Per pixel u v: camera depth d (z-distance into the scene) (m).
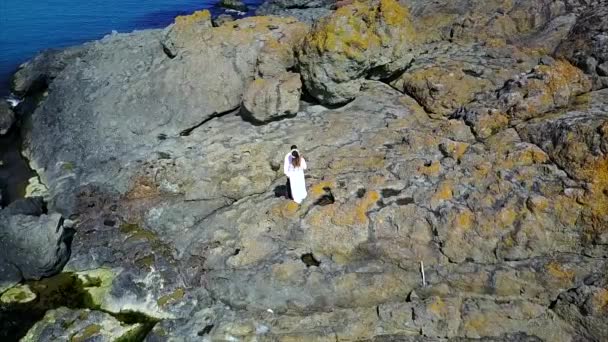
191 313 15.98
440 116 20.11
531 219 15.13
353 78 20.42
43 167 22.58
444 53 22.88
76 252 18.19
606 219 14.45
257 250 16.50
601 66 19.31
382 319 14.69
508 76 20.38
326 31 20.08
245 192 18.84
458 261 15.49
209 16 23.83
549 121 16.81
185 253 17.28
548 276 14.44
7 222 17.91
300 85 20.73
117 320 16.05
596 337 13.59
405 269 15.62
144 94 22.55
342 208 16.58
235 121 21.34
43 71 27.42
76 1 44.19
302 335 14.56
